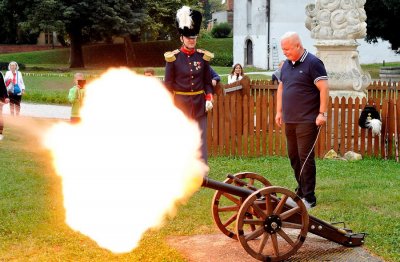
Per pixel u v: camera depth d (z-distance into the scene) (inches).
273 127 458.6
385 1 1273.4
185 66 319.3
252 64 1975.9
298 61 298.7
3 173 376.5
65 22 1706.4
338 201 313.3
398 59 1851.6
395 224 270.1
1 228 262.4
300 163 305.6
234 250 239.5
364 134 447.5
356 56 480.1
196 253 236.2
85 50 2394.2
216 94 456.8
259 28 1889.8
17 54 2383.1
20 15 1759.4
